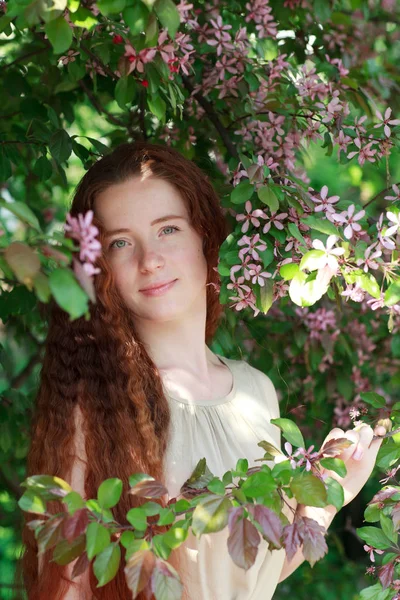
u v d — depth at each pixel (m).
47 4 1.53
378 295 1.86
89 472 1.79
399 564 1.80
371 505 1.83
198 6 2.73
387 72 3.54
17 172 3.56
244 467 1.54
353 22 3.23
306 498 1.47
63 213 4.10
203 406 1.92
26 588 1.92
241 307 1.96
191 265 1.90
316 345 3.12
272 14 2.90
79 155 2.55
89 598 1.75
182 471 1.83
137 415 1.82
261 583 1.89
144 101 2.73
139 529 1.41
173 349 1.96
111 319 1.88
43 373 1.91
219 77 2.57
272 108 2.56
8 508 3.96
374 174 6.14
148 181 1.88
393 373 3.45
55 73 2.88
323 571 4.63
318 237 1.89
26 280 1.23
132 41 1.85
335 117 2.34
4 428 2.92
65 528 1.33
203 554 1.79
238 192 1.92
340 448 1.67
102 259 1.86
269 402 2.09
